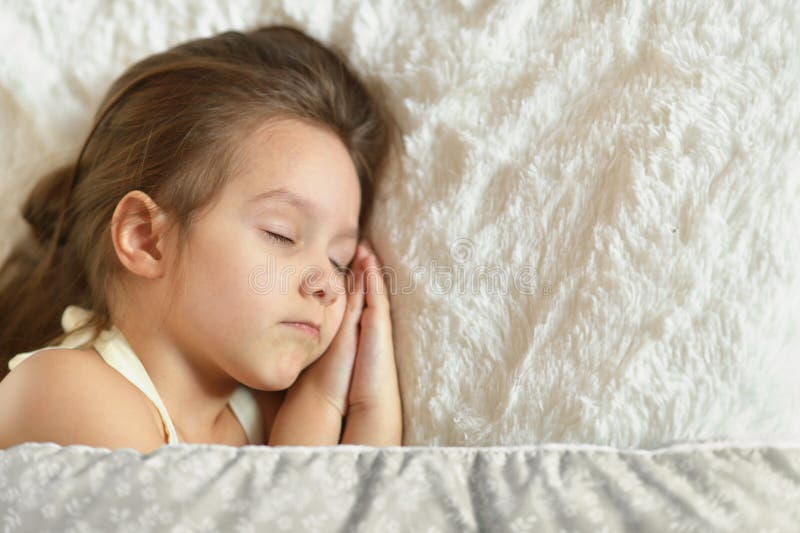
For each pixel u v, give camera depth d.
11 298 1.06
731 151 0.79
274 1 1.05
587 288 0.80
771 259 0.76
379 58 1.02
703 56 0.83
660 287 0.77
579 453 0.69
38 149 1.09
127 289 0.88
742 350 0.74
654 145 0.81
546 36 0.93
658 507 0.64
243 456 0.67
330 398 0.91
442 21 0.98
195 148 0.88
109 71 1.09
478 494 0.67
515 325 0.85
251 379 0.86
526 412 0.79
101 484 0.63
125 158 0.92
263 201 0.85
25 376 0.77
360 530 0.62
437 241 0.90
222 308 0.83
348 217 0.90
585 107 0.88
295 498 0.64
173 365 0.87
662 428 0.74
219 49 0.98
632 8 0.88
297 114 0.91
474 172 0.91
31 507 0.63
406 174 0.96
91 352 0.85
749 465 0.66
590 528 0.63
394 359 0.92
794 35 0.80
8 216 1.08
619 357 0.77
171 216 0.86
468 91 0.94
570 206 0.85
